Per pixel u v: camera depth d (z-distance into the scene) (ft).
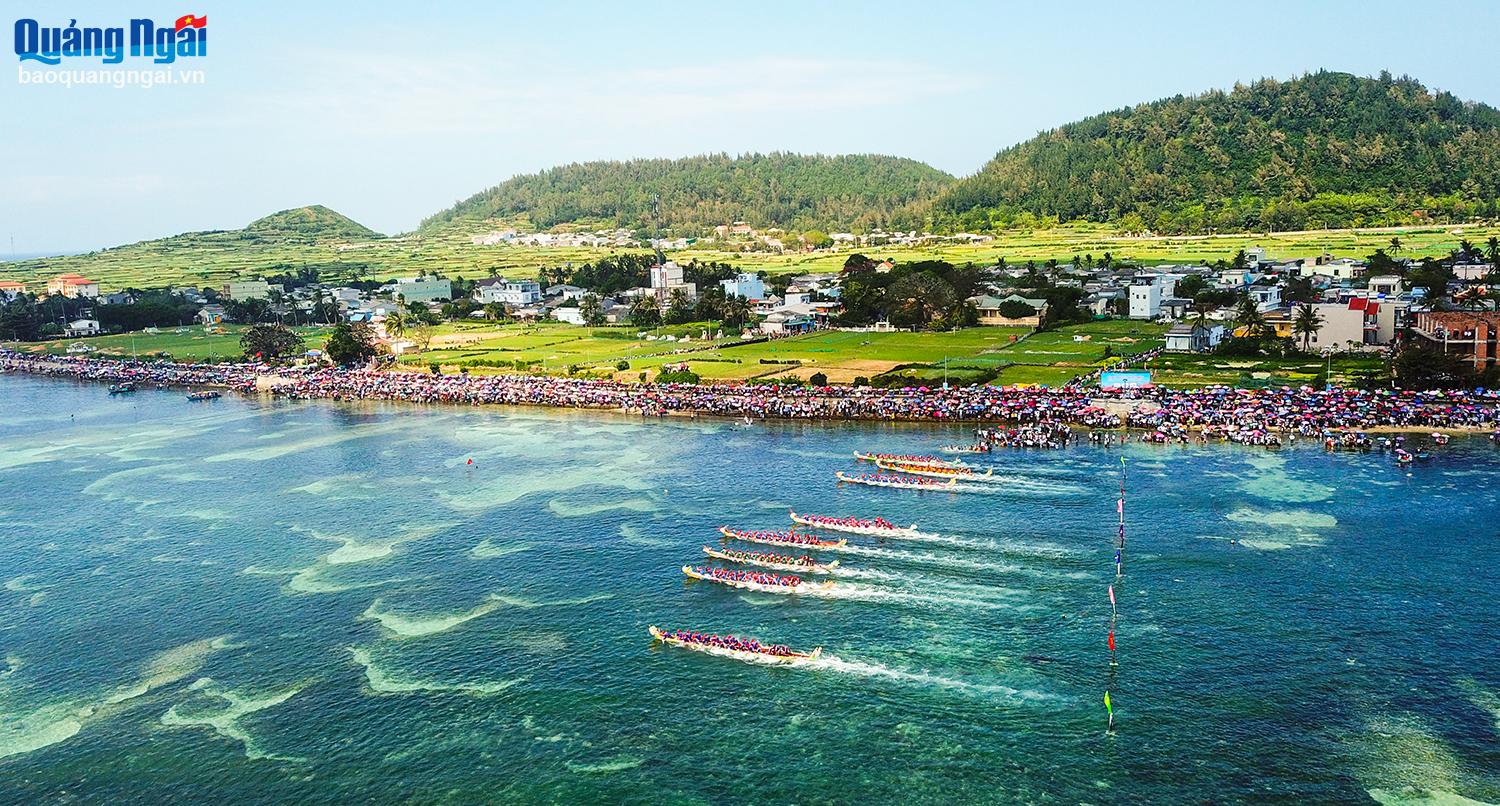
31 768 273.54
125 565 422.00
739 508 478.59
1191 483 488.85
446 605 371.15
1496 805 240.94
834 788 254.68
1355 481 483.51
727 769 263.90
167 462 611.88
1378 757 260.01
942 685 301.84
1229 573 375.86
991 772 258.78
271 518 483.51
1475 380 644.27
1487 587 357.00
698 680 309.63
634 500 496.23
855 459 563.89
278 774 267.39
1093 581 373.61
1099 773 256.93
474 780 262.47
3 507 515.50
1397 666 304.50
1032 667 310.86
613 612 361.51
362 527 465.06
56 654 339.16
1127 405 636.89
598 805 250.78
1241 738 269.85
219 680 318.04
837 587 375.25
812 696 298.15
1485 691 289.33
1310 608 344.49
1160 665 308.81
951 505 469.16
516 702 299.99
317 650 336.49
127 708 303.07
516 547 431.84
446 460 595.06
